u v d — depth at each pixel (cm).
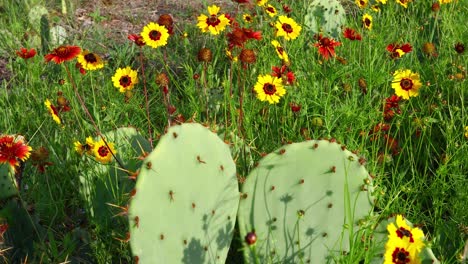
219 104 144
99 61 130
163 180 97
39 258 112
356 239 100
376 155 128
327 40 153
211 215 101
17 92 163
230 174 101
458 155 130
